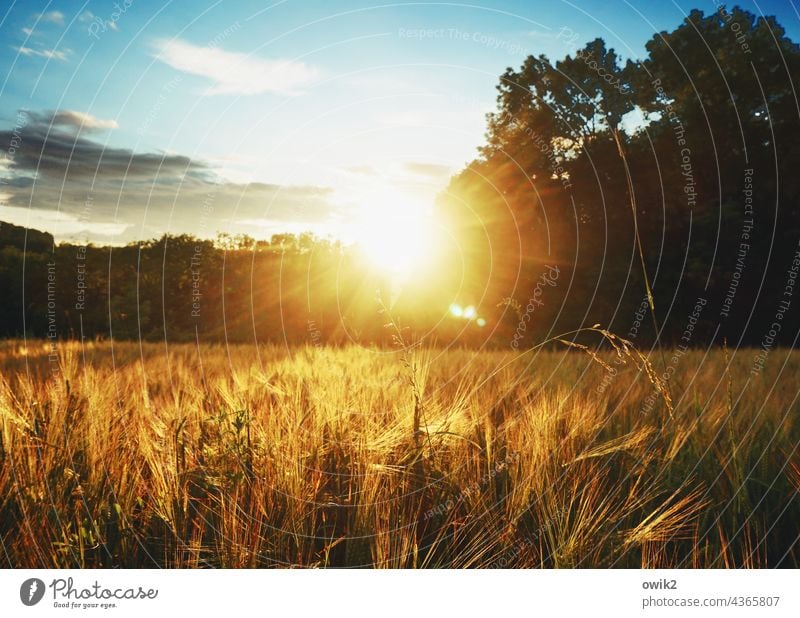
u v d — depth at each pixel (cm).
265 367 544
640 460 298
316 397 353
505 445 310
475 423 324
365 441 305
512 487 277
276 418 316
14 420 281
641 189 1820
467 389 401
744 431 337
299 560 246
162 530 255
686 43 1819
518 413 359
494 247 1711
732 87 1803
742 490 267
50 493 245
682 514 267
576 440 312
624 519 271
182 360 633
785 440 331
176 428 286
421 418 312
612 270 1786
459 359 643
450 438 305
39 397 312
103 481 256
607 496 272
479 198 1753
